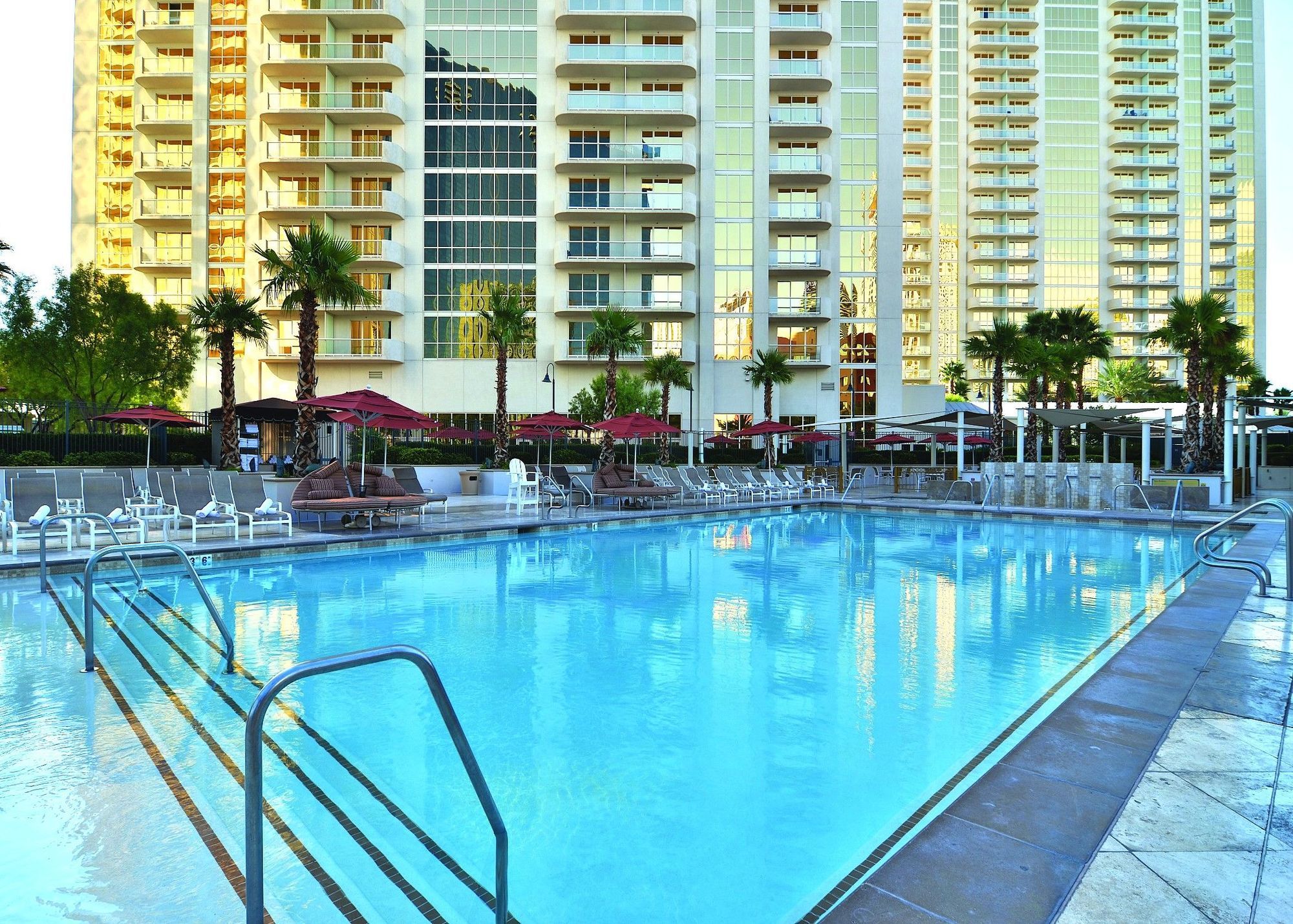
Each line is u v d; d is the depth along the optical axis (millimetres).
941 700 4598
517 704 4531
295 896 2449
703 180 37281
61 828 2877
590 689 4816
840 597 8070
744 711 4406
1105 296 67688
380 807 3135
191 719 4141
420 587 8578
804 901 2424
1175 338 24000
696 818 3068
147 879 2539
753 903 2471
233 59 37094
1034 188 67062
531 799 3240
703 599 7938
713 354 37500
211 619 6734
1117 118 66938
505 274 37250
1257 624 5500
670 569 10086
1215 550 10938
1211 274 67812
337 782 3363
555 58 37125
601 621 6805
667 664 5414
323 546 10883
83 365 26406
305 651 5629
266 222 36594
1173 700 3773
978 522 17422
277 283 18000
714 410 37625
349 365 37000
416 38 36844
